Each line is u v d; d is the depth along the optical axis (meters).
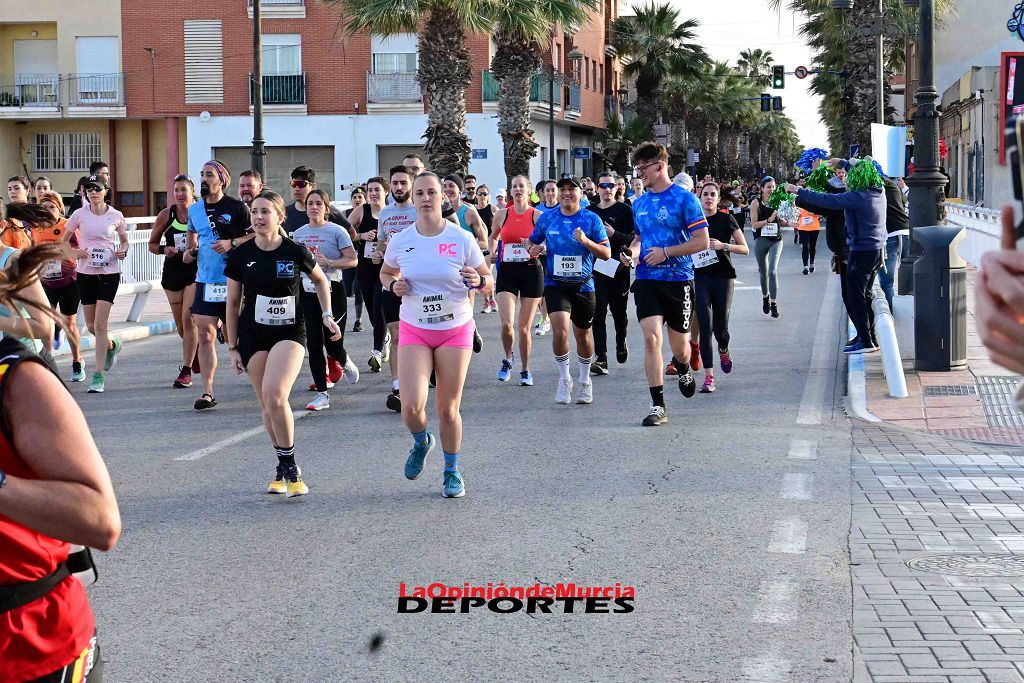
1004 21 53.94
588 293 12.18
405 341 8.31
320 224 12.67
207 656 5.42
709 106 79.25
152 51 48.56
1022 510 7.85
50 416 2.73
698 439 10.38
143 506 8.23
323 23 48.34
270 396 8.30
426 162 48.84
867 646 5.41
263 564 6.84
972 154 47.22
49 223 8.38
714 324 13.36
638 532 7.40
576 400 12.51
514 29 38.12
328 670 5.23
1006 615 5.81
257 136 28.38
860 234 14.20
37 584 2.85
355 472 9.26
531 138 42.16
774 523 7.57
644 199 10.88
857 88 38.06
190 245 12.28
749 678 5.04
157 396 13.29
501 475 9.06
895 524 7.54
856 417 11.34
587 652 5.40
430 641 5.58
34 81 48.84
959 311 13.25
